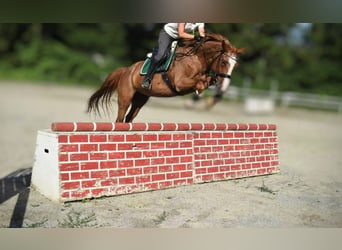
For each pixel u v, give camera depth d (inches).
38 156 226.7
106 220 180.4
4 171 300.5
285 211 198.8
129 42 1375.5
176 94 250.4
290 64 1221.7
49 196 207.9
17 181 260.8
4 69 1242.6
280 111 879.1
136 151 219.9
